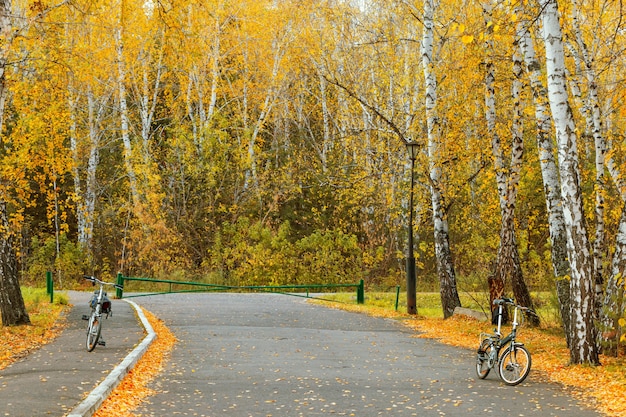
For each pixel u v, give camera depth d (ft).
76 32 125.39
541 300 116.78
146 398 45.55
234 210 193.98
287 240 185.68
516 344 53.42
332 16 171.01
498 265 94.02
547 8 61.72
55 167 123.44
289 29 203.31
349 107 184.03
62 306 110.32
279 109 220.43
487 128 96.99
